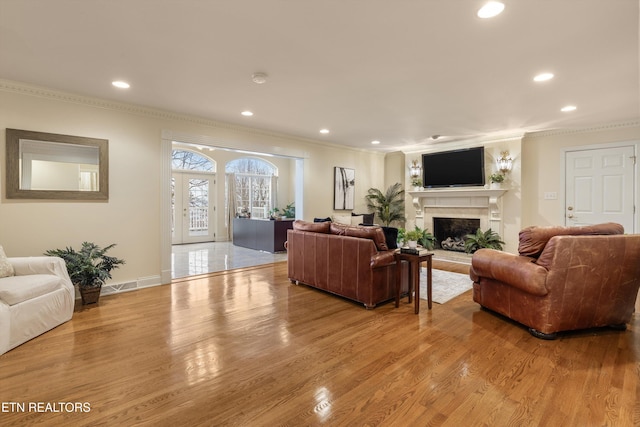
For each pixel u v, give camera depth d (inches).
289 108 157.8
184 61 105.2
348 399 69.5
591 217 191.8
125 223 153.6
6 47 95.6
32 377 77.5
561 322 98.7
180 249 292.7
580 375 78.9
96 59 103.8
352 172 272.1
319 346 95.2
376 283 129.3
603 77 117.4
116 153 150.3
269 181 390.3
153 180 161.6
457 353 90.7
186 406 66.9
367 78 119.1
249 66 109.0
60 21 81.5
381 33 87.4
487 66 108.4
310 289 158.1
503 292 114.3
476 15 78.4
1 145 123.6
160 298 141.9
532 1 72.6
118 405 67.1
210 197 349.4
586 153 193.3
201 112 165.3
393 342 98.0
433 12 77.3
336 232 145.1
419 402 68.4
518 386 74.2
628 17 78.8
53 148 134.3
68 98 136.4
